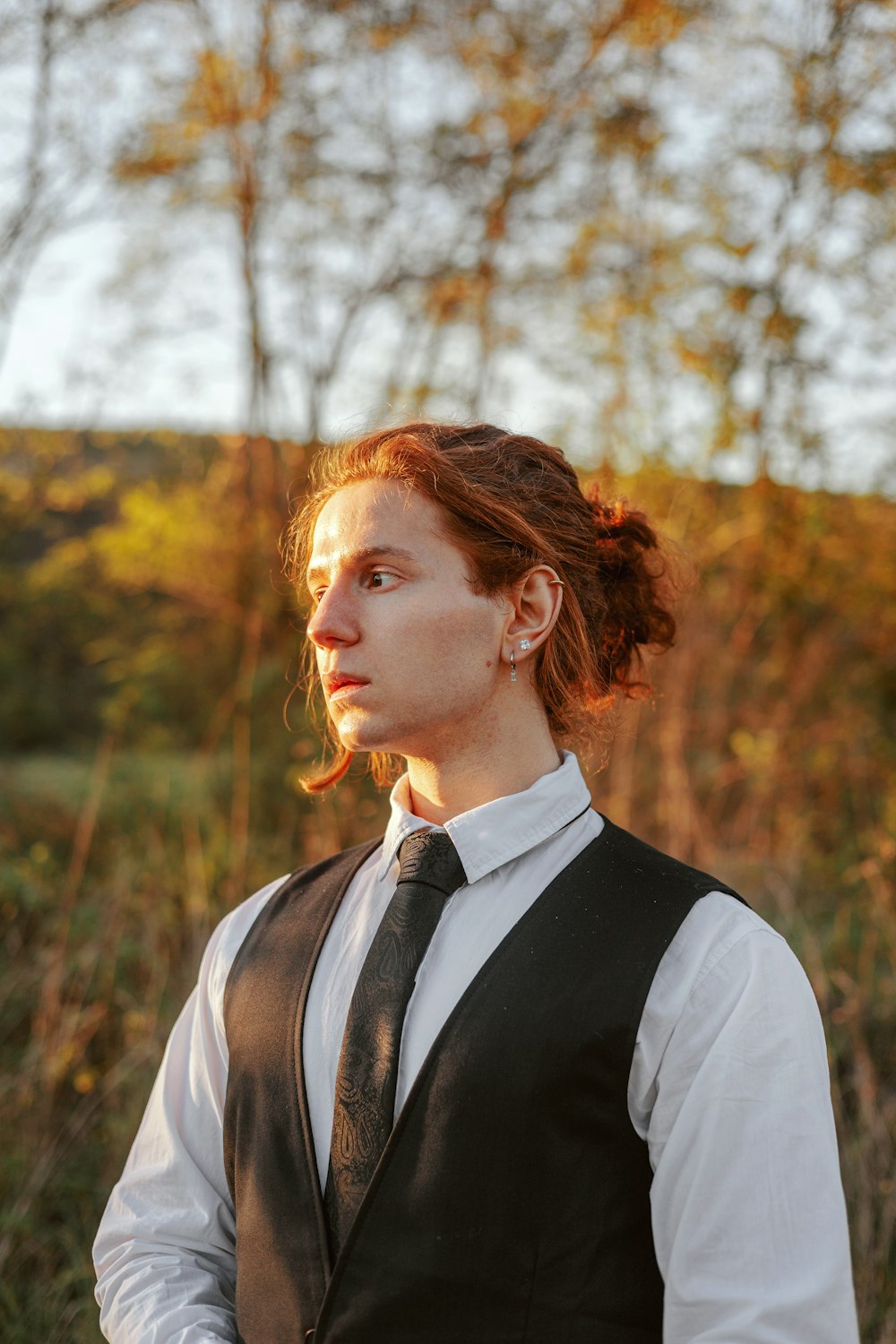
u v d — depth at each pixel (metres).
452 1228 0.81
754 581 5.55
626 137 5.25
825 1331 0.77
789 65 4.96
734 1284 0.78
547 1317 0.81
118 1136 2.48
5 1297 2.10
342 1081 0.88
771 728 5.00
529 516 0.99
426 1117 0.83
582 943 0.86
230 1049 0.99
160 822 4.46
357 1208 0.85
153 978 2.92
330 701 0.95
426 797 0.99
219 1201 1.02
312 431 5.83
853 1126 2.44
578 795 0.97
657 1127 0.83
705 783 4.66
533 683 0.99
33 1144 2.50
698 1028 0.82
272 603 5.88
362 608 0.93
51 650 7.72
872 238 5.09
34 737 7.39
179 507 6.69
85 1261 2.17
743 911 0.88
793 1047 0.82
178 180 5.40
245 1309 0.90
